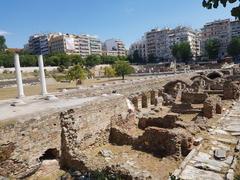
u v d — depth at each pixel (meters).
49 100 22.42
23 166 13.91
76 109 17.53
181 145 15.53
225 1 5.29
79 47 169.62
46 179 14.37
